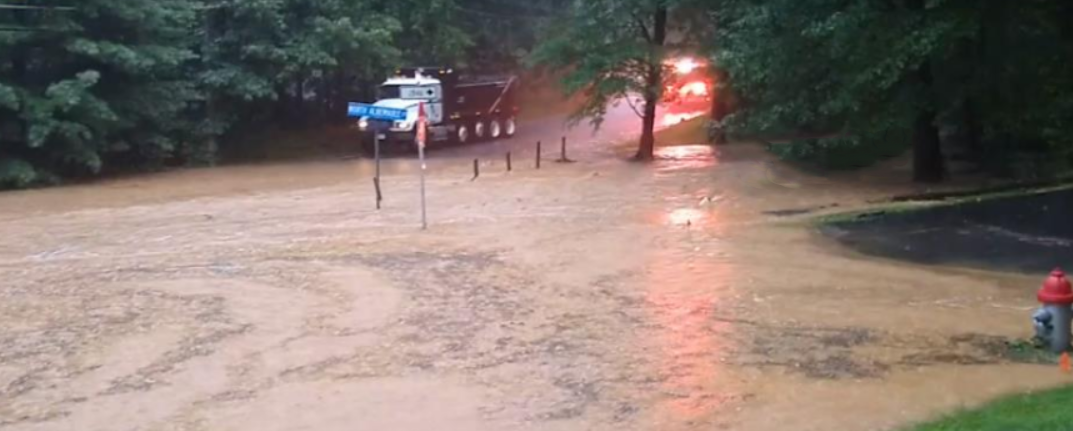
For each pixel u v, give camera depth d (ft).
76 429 27.71
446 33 145.48
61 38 105.29
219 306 42.01
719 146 122.72
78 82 102.99
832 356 33.60
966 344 34.78
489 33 160.66
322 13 127.44
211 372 32.81
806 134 114.52
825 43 73.26
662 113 165.58
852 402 28.68
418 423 27.71
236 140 131.54
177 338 36.99
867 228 61.36
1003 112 77.00
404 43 143.64
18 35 102.27
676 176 94.12
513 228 63.31
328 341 36.37
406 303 42.24
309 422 27.94
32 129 100.27
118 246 61.36
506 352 34.65
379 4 136.77
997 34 71.61
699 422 27.35
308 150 135.03
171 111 114.52
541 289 44.96
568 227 63.46
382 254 54.19
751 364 32.78
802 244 56.24
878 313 39.81
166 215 76.07
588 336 36.70
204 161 120.57
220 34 122.42
